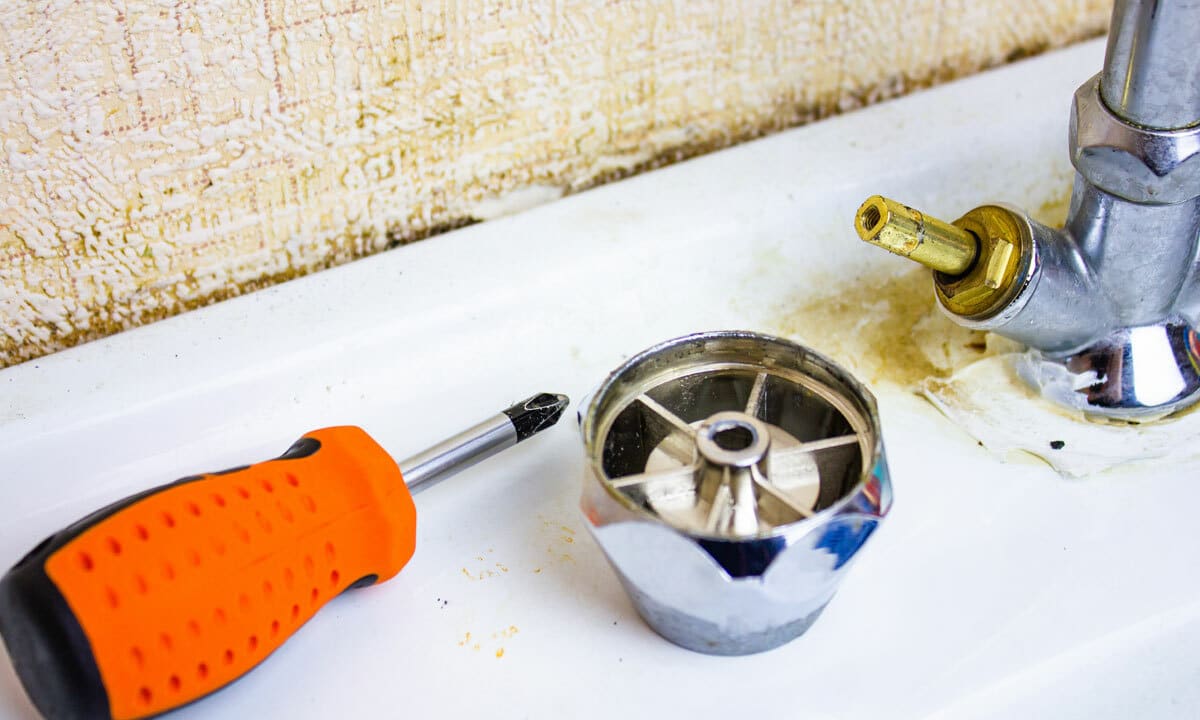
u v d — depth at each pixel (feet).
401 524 1.32
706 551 1.13
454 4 1.66
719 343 1.42
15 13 1.38
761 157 1.94
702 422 1.32
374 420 1.61
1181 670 1.37
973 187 1.98
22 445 1.44
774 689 1.30
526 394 1.68
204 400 1.53
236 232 1.69
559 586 1.43
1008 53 2.24
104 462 1.49
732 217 1.81
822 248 1.88
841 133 1.98
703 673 1.32
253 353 1.57
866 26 2.05
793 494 1.30
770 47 1.99
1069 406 1.66
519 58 1.77
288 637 1.27
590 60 1.83
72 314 1.64
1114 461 1.58
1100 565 1.44
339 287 1.69
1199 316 1.66
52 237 1.56
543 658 1.34
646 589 1.23
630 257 1.76
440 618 1.38
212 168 1.62
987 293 1.50
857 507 1.17
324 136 1.68
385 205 1.79
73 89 1.46
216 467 1.53
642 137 1.97
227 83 1.56
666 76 1.92
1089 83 1.45
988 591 1.41
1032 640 1.35
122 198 1.57
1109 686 1.35
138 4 1.44
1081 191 1.51
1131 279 1.54
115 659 1.07
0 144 1.46
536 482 1.56
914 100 2.06
